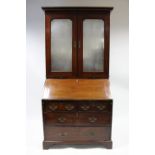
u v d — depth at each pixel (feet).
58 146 12.73
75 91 12.11
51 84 12.38
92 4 14.52
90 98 11.78
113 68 14.87
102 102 11.80
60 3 14.49
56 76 12.57
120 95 15.03
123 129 14.71
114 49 14.74
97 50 12.50
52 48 12.49
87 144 12.73
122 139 13.56
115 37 14.67
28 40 14.57
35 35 14.55
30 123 15.06
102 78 12.59
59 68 12.57
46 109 11.89
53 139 12.11
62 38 12.45
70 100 11.79
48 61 12.50
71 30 12.42
